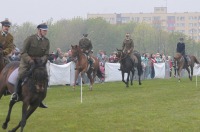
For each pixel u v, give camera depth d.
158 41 91.50
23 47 11.58
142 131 12.04
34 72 10.98
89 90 23.91
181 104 17.23
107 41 87.12
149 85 27.55
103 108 16.34
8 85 12.13
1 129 12.34
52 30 80.88
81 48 24.45
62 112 15.37
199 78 37.19
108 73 31.89
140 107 16.52
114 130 12.18
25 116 11.03
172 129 12.27
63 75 26.92
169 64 39.75
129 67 26.12
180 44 32.41
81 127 12.63
